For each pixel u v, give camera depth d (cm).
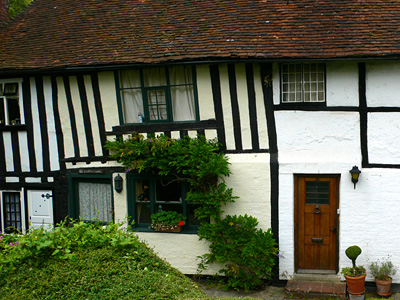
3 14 1077
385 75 709
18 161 901
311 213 763
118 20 915
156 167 796
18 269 443
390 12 775
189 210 816
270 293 721
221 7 874
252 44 737
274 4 844
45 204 890
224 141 773
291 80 748
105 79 816
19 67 816
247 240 738
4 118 900
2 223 929
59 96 849
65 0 1049
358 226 732
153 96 808
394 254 723
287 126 746
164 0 954
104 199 862
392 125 713
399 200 716
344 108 725
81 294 402
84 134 845
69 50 845
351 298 679
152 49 780
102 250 467
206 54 728
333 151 734
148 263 468
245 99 757
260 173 760
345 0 821
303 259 770
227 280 778
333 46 704
